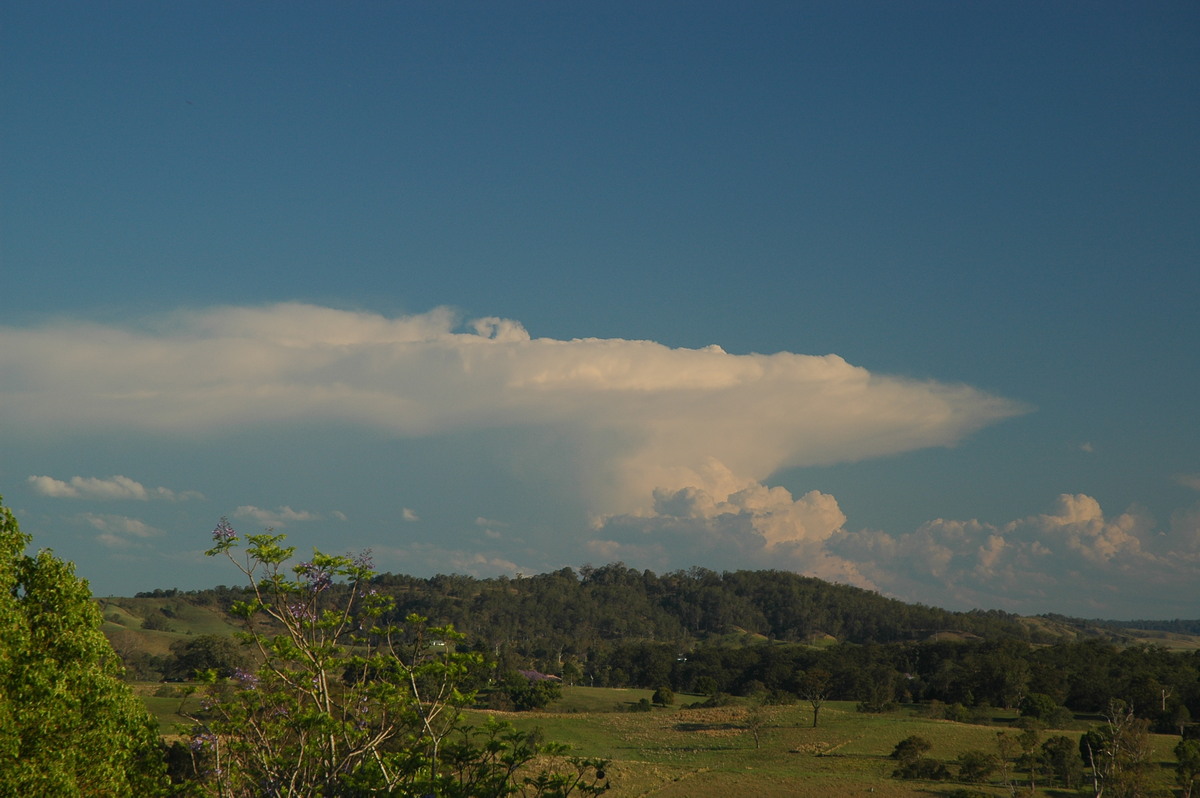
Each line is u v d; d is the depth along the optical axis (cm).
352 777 1558
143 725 2009
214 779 1644
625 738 8756
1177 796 5275
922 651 12975
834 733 8594
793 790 5931
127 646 12100
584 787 1661
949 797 5641
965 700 10619
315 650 1634
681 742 8519
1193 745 6088
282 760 1633
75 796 1783
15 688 1784
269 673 1678
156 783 1942
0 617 1809
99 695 1916
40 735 1786
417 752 1614
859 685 11831
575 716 9975
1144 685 9194
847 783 6175
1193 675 9806
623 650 15662
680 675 14188
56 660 1881
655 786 6197
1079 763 6134
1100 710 9600
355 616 1722
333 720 1566
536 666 15238
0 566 1859
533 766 3984
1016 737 6962
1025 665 10500
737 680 13850
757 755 7719
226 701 1680
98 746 1889
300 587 1655
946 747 7606
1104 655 11406
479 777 1602
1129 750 5403
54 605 1948
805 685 11475
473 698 1723
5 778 1688
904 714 10162
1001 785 6066
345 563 1689
